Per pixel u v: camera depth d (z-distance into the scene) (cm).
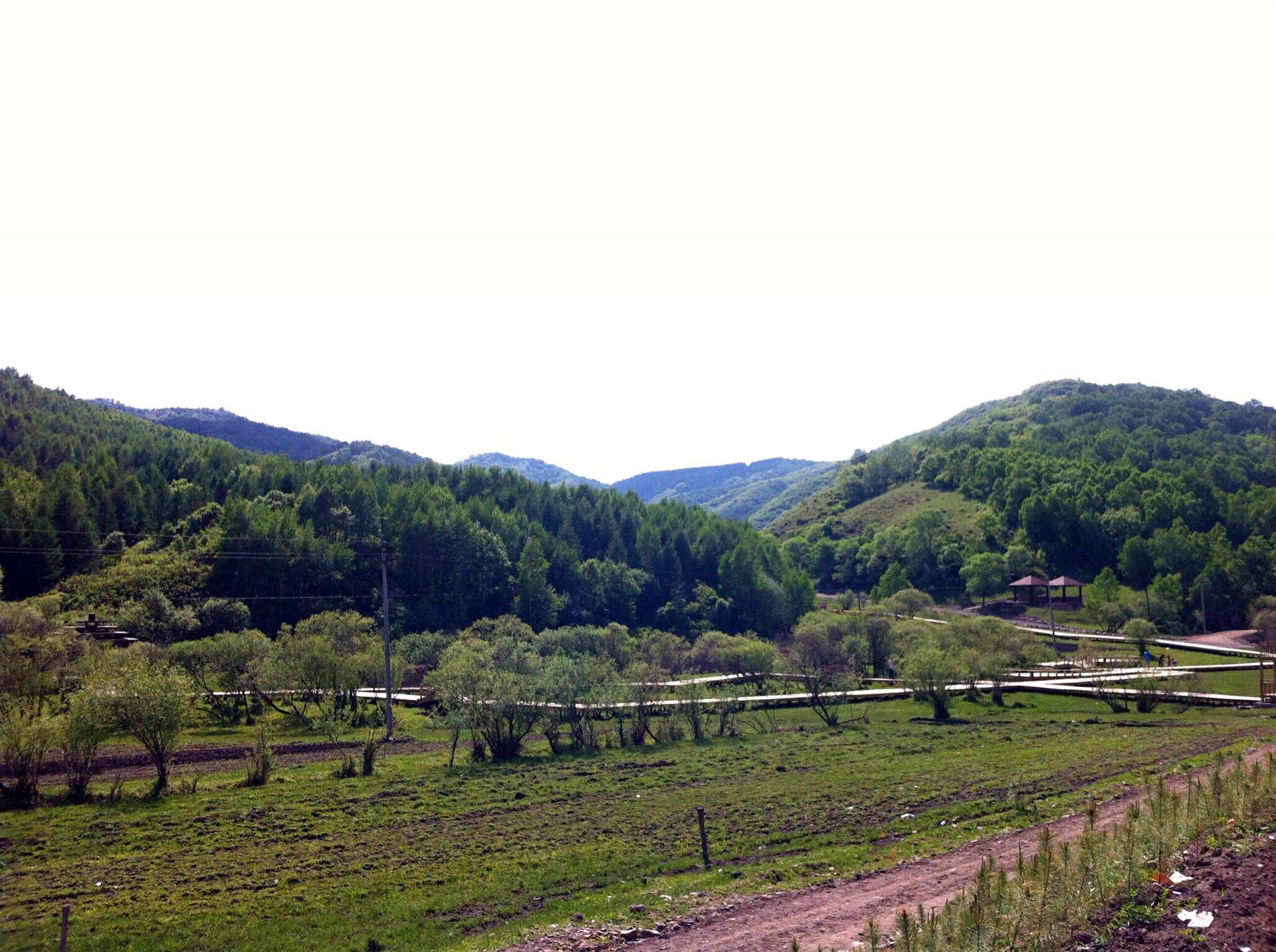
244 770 4588
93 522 10981
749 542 15888
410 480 16538
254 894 2502
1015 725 6203
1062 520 18450
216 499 13638
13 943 2141
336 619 8400
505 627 9962
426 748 5647
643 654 9631
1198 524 17588
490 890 2505
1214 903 1519
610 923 2122
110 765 4769
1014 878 1788
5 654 5156
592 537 16088
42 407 17800
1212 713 6562
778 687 8506
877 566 19712
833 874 2439
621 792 4003
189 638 9012
